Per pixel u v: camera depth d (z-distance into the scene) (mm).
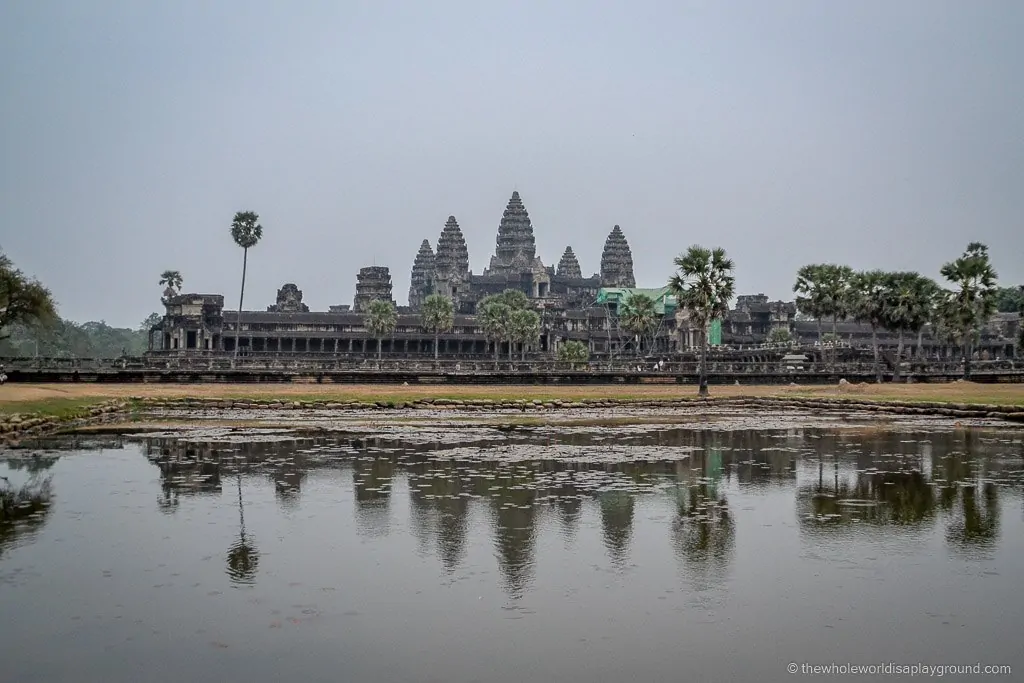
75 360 130750
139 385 114562
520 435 61250
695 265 113875
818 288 161500
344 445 54250
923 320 144000
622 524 31297
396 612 22219
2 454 49125
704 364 112688
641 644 20250
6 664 19062
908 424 71125
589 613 22172
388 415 81312
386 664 19188
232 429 64688
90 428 65000
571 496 36469
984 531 30188
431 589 23938
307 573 25297
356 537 29375
